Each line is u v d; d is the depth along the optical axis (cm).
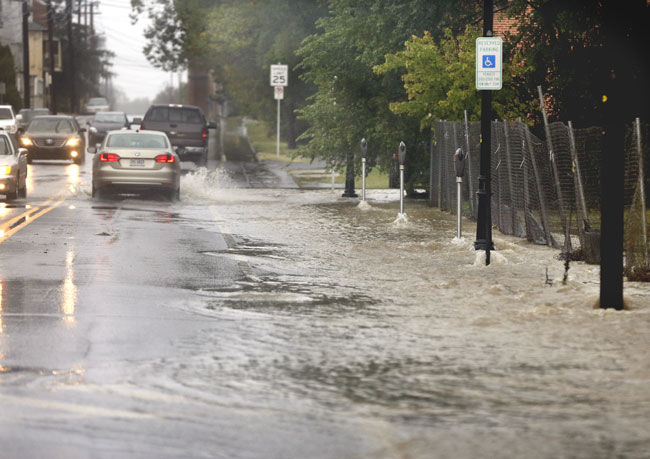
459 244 3422
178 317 2159
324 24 5891
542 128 4769
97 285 2562
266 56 9844
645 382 1627
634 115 3781
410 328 2067
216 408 1455
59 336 1933
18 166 5091
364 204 5000
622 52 2181
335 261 3108
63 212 4531
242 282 2680
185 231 3900
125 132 5319
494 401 1510
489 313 2220
